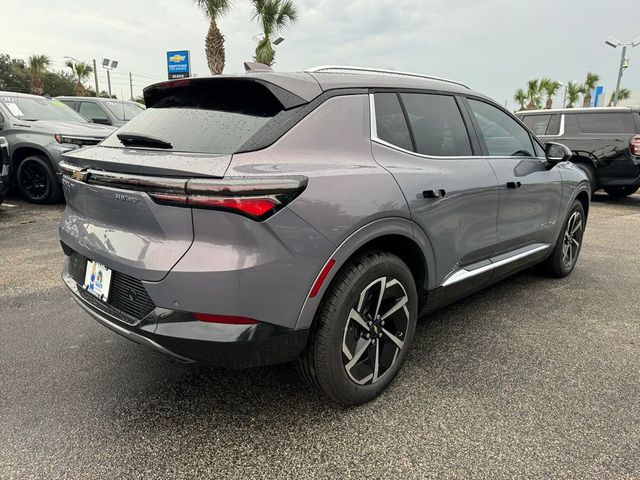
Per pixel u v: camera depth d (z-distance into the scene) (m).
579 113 9.05
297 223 1.86
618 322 3.37
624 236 6.31
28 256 4.88
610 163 8.68
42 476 1.86
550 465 1.92
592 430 2.14
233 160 1.87
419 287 2.59
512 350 2.93
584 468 1.91
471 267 2.93
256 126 2.07
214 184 1.71
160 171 1.84
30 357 2.82
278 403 2.37
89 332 3.17
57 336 3.10
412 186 2.36
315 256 1.93
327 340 2.06
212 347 1.84
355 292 2.12
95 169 2.11
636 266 4.82
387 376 2.41
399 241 2.41
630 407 2.32
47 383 2.54
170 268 1.81
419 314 2.68
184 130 2.21
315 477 1.87
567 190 3.99
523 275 4.50
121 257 1.97
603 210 8.62
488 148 3.14
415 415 2.26
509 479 1.85
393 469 1.91
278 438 2.10
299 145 2.05
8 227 6.15
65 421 2.21
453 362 2.78
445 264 2.66
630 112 8.56
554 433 2.12
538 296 3.90
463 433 2.13
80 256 2.38
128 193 1.93
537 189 3.50
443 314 3.52
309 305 1.97
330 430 2.16
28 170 7.70
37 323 3.29
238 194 1.72
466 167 2.80
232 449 2.03
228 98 2.29
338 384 2.16
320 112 2.17
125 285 2.02
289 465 1.93
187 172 1.79
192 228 1.81
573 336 3.13
